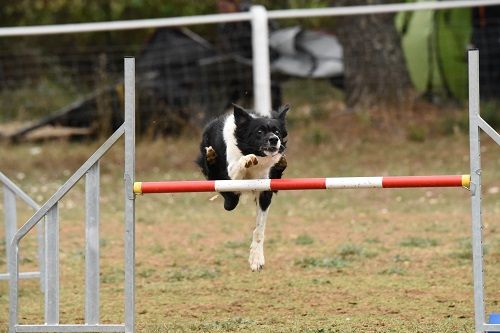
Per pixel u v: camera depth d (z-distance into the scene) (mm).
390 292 9844
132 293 7395
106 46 27781
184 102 21000
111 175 18734
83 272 11312
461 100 21031
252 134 8383
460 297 9531
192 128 20797
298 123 20844
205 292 10086
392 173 17422
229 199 8758
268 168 8555
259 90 18594
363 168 17953
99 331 7465
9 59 26875
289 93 24062
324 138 19656
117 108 21391
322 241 12844
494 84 20938
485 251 11633
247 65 20984
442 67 20734
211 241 13086
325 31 24828
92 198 7508
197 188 7379
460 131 19578
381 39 20922
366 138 19719
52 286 7586
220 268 11336
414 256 11680
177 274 10930
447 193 16344
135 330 8133
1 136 21984
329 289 10047
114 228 14203
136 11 29234
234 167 8172
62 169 19359
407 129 19859
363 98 21000
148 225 14445
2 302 9938
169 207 15992
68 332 7527
